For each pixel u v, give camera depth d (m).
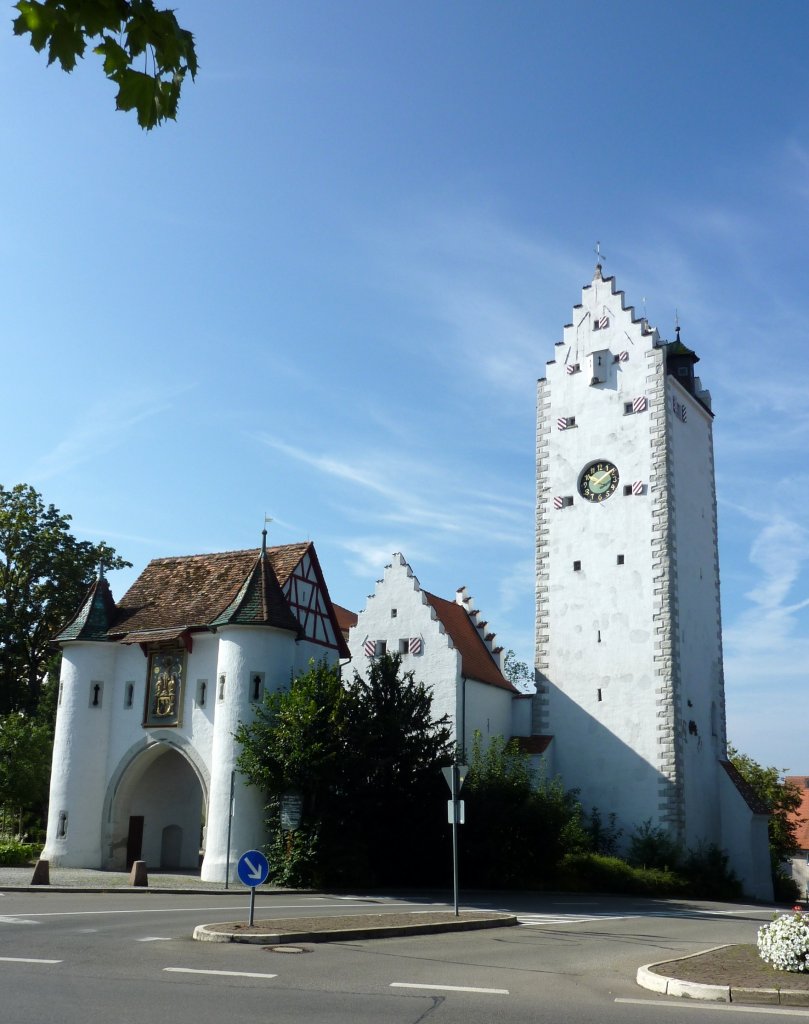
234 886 31.19
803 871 82.44
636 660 46.75
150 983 12.34
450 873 35.75
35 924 18.62
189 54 5.73
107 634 39.56
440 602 51.16
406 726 35.16
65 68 5.55
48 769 52.16
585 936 20.75
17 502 56.75
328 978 13.32
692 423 52.28
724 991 12.46
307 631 39.75
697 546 50.50
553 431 51.84
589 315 52.12
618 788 45.81
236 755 34.12
